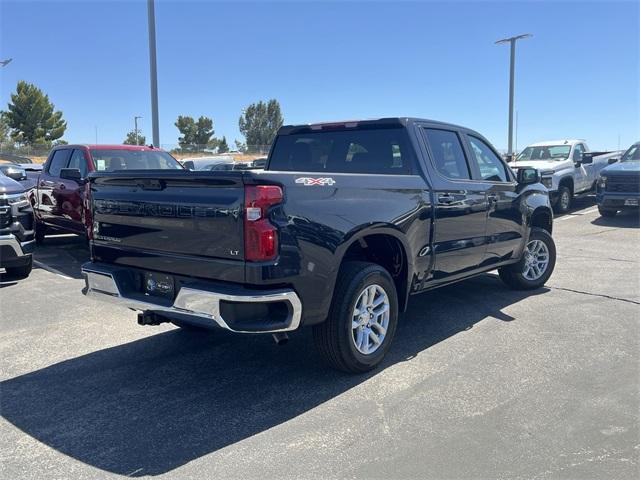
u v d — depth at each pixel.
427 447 3.34
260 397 4.08
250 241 3.55
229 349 5.10
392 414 3.76
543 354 4.80
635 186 13.18
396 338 5.27
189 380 4.41
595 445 3.33
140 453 3.34
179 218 3.90
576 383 4.20
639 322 5.67
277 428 3.61
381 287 4.46
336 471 3.11
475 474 3.06
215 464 3.20
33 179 12.29
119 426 3.67
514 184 6.45
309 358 4.84
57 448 3.40
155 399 4.07
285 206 3.66
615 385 4.15
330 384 4.27
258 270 3.54
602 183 13.76
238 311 3.61
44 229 11.08
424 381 4.28
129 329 5.71
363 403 3.94
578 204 17.70
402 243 4.64
